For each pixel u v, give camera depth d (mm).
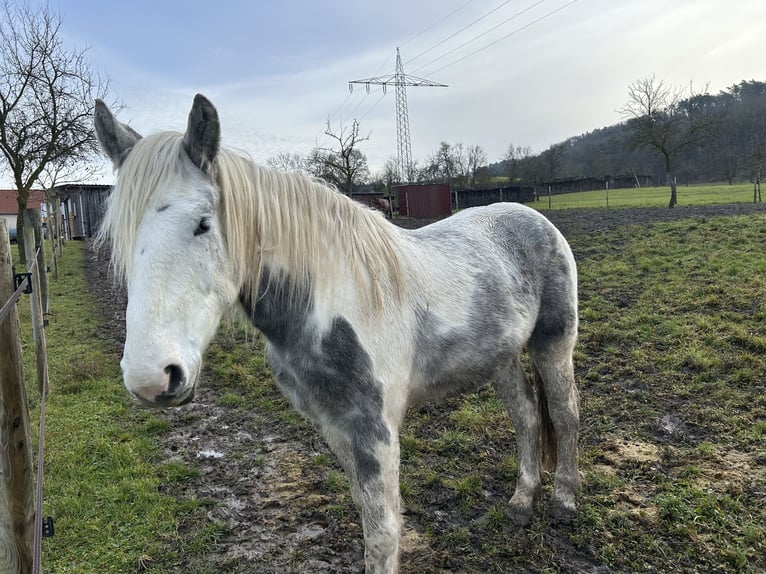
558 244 2883
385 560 1938
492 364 2486
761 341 4613
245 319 2070
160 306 1513
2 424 1672
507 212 2951
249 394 4906
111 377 5406
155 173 1627
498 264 2582
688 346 4832
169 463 3613
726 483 2922
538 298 2758
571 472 2887
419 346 2191
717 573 2342
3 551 1691
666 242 9531
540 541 2652
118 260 1728
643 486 3004
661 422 3689
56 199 15438
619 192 35500
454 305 2314
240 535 2832
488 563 2531
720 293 6227
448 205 26781
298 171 2133
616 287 7168
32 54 13852
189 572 2547
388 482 1958
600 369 4680
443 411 4211
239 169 1820
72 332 7340
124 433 4062
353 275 1976
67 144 14633
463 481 3195
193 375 1554
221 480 3422
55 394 4898
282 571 2549
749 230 9562
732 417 3604
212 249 1652
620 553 2512
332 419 1998
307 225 1936
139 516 3008
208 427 4254
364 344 1933
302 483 3330
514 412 3006
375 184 37688
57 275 11734
